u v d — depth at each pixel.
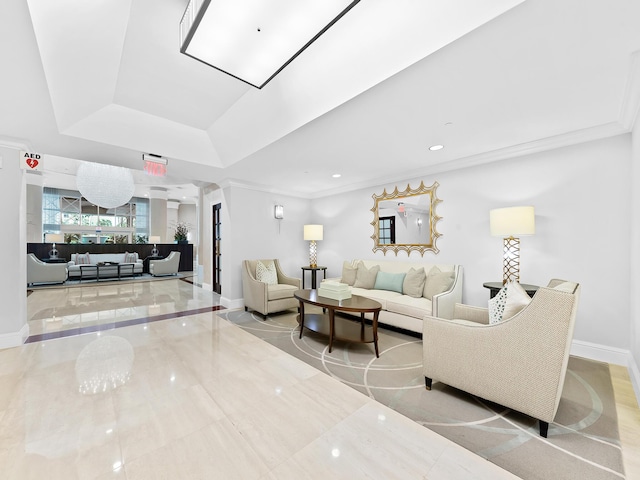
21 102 2.10
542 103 2.14
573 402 1.92
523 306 1.75
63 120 2.47
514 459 1.40
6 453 1.40
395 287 3.90
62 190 10.16
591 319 2.64
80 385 2.08
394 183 4.39
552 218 2.86
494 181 3.29
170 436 1.54
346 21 1.59
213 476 1.28
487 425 1.67
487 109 2.24
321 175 4.34
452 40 1.46
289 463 1.36
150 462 1.36
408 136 2.78
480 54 1.59
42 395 1.94
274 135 2.81
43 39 1.46
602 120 2.42
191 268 10.59
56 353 2.68
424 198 3.99
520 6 1.25
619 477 1.29
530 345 1.61
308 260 5.85
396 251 4.36
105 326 3.57
